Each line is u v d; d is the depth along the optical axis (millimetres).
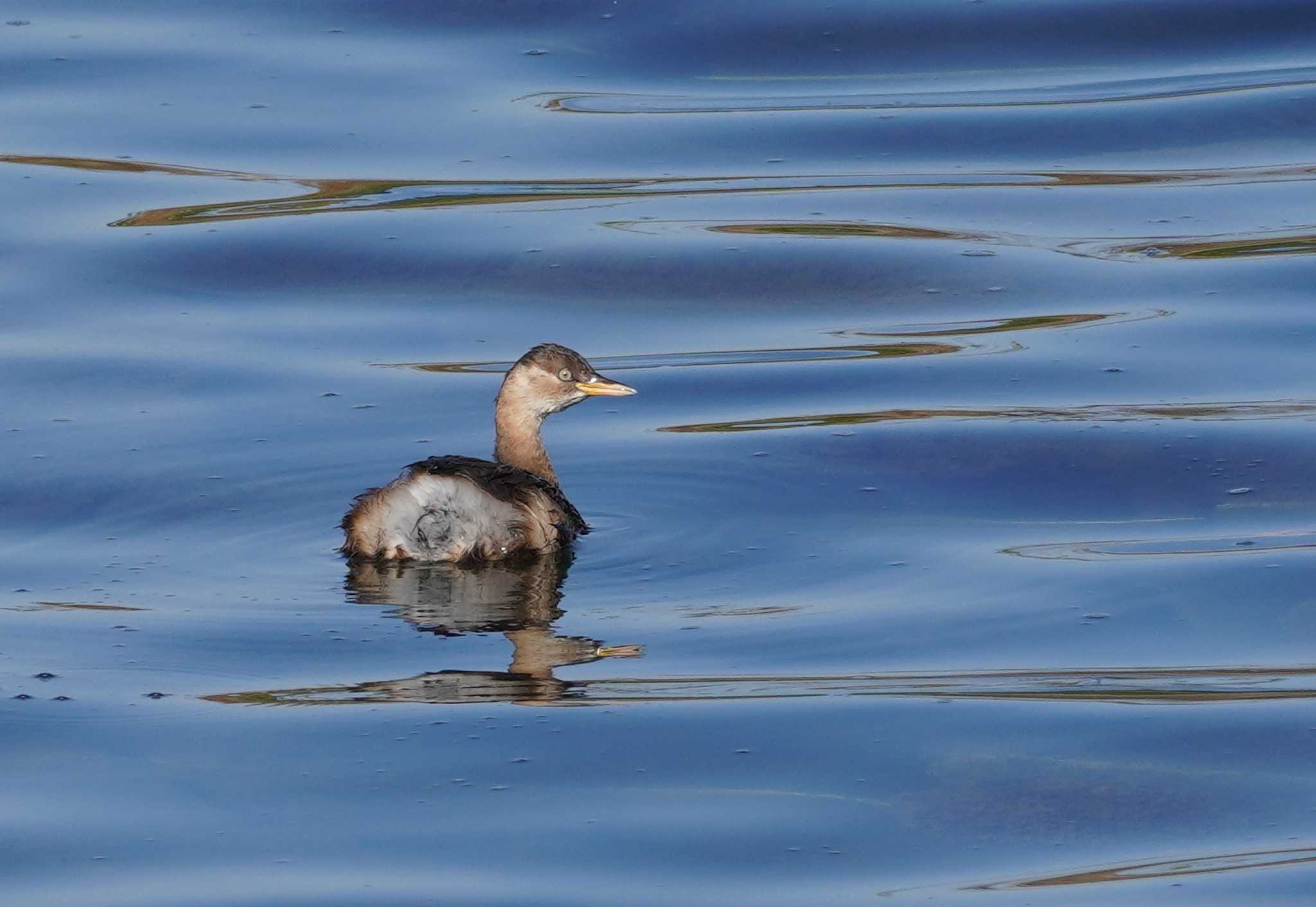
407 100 24062
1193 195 21594
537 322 18969
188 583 13133
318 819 9859
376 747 10594
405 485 13516
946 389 17141
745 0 26906
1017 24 26469
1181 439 15820
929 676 11602
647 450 15977
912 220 21031
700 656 11883
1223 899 9055
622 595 12961
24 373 17359
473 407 16797
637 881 9258
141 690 11359
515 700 11180
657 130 23406
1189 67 25359
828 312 19109
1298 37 26031
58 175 21797
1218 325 18297
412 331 18672
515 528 13508
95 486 15000
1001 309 19031
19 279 19469
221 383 17266
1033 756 10539
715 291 19562
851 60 25734
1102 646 12078
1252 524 14219
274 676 11562
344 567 13469
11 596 12875
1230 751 10586
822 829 9789
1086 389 17016
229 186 21688
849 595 12938
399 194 21641
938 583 13141
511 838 9672
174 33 25922
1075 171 22422
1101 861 9484
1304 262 19656
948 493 14961
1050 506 14672
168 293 19406
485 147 22812
